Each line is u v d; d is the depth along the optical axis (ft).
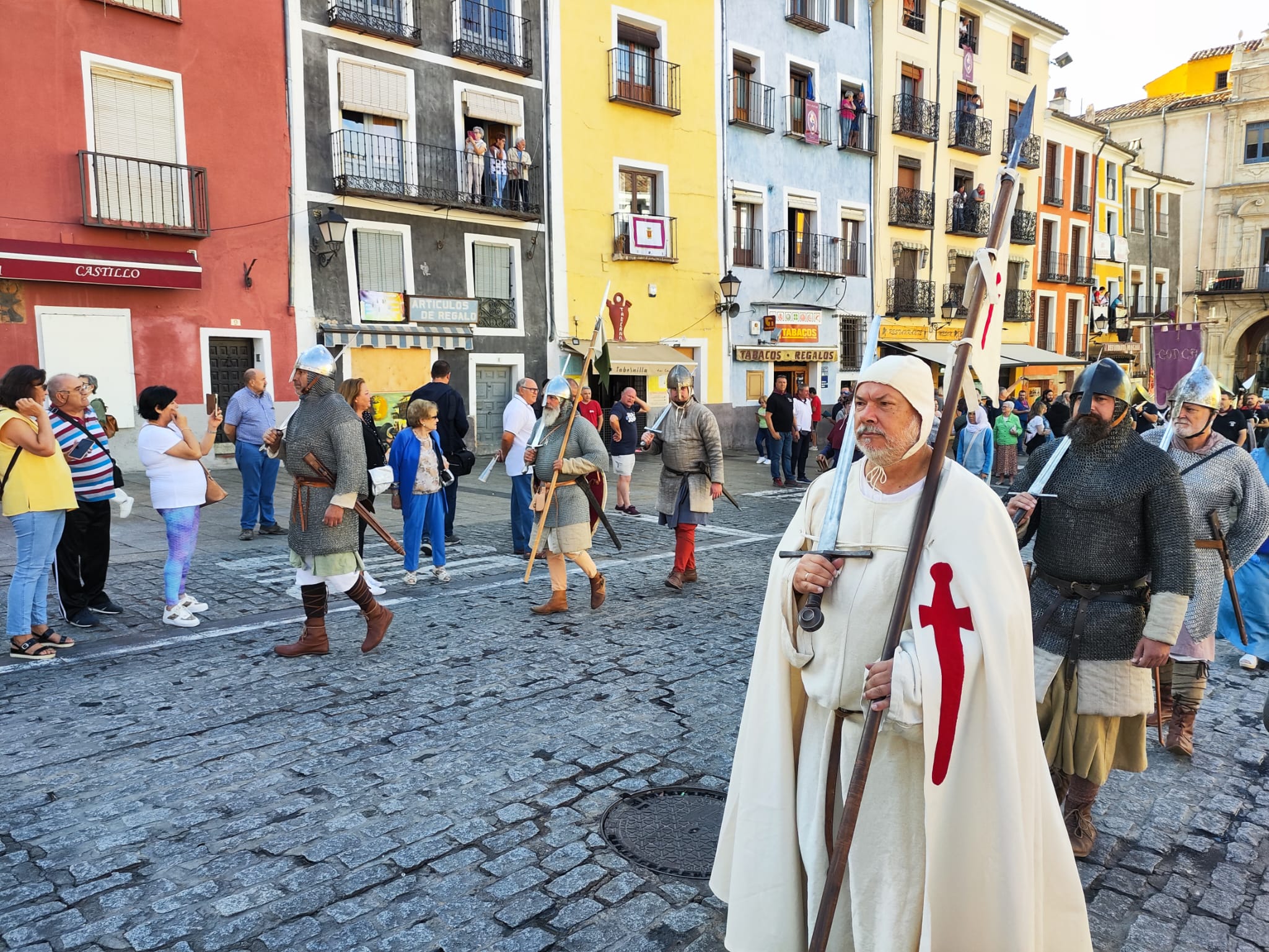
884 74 85.92
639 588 24.34
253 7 49.83
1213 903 9.63
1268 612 17.57
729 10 73.72
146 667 16.96
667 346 71.10
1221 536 13.25
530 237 62.80
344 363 54.24
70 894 9.41
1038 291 107.45
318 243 52.90
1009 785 6.22
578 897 9.43
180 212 47.85
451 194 58.34
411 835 10.72
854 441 7.09
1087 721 9.90
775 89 78.07
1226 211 137.28
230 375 50.80
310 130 52.39
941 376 83.46
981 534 6.43
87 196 44.55
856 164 85.35
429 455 24.31
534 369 63.62
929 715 6.17
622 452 39.04
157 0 46.75
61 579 19.51
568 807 11.49
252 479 30.48
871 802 6.65
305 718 14.47
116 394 46.19
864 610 6.76
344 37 53.42
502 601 22.68
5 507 17.22
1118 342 119.75
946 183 93.30
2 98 42.24
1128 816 11.62
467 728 14.14
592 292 66.59
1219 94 139.03
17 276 42.14
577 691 15.90
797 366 83.61
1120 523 9.67
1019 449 81.92
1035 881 6.50
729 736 13.91
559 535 20.98
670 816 11.28
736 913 7.20
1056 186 109.29
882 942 6.45
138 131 46.78
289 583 24.13
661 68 69.67
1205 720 15.26
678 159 71.00
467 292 59.72
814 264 81.71
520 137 61.87
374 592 23.09
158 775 12.30
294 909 9.18
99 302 45.50
